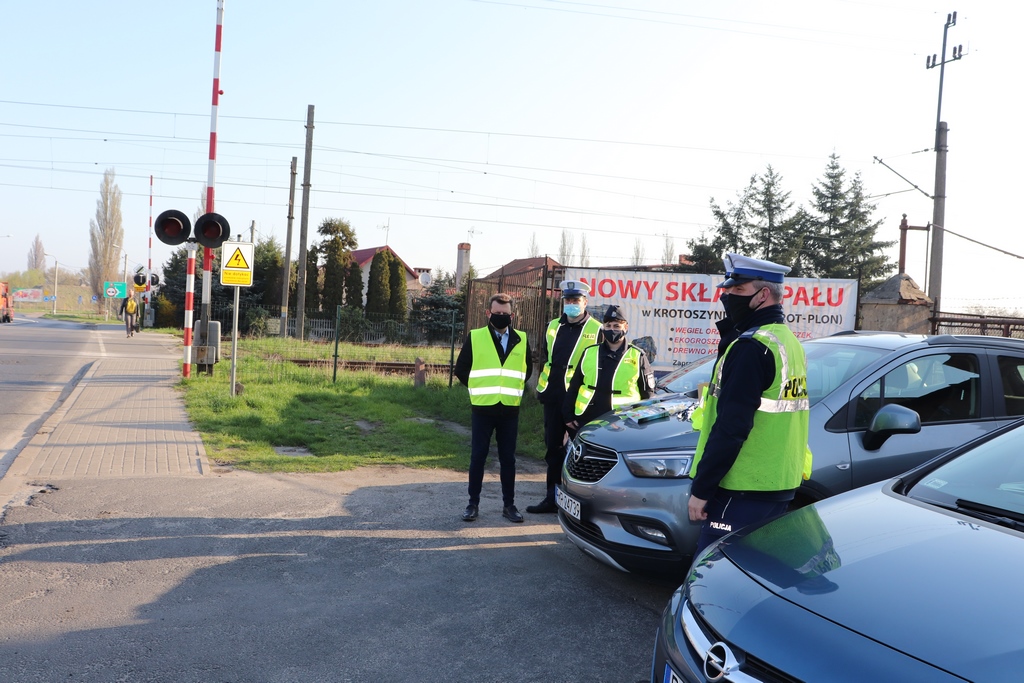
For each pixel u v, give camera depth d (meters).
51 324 41.75
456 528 5.71
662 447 4.38
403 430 9.56
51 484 6.33
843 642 2.04
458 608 4.23
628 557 4.32
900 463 4.57
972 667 1.86
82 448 7.77
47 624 3.79
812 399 4.66
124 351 20.98
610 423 4.91
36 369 15.61
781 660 2.06
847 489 4.43
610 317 5.96
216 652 3.57
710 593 2.47
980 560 2.38
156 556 4.79
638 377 6.11
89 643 3.60
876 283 45.31
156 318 40.97
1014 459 3.15
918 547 2.50
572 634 3.95
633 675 3.53
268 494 6.35
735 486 3.20
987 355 5.15
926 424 4.76
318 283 44.66
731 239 45.53
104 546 4.91
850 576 2.35
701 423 3.53
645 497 4.29
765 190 45.41
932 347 5.02
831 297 11.41
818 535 2.70
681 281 11.51
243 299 40.31
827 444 4.44
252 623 3.91
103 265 83.94
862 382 4.70
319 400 11.95
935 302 13.68
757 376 3.09
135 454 7.58
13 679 3.23
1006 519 2.78
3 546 4.83
